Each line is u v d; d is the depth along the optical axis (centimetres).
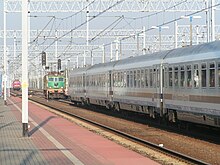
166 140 2852
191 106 2939
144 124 3959
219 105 2552
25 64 2736
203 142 2736
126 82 4444
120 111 4897
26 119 2764
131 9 5959
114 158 1958
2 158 1945
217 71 2584
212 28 4991
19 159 1919
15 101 8350
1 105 6844
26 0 2689
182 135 3108
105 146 2369
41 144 2428
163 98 3462
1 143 2467
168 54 3428
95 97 5759
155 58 3656
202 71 2781
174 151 2197
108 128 3372
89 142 2539
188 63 2994
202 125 3098
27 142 2516
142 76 3959
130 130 3456
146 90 3847
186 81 3022
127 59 4594
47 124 3719
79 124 3816
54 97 9081
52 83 9056
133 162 1853
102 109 5875
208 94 2692
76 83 6912
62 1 6003
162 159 2073
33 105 7088
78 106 6912
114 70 4888
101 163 1820
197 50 2903
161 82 3500
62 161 1866
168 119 3441
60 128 3378
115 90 4847
